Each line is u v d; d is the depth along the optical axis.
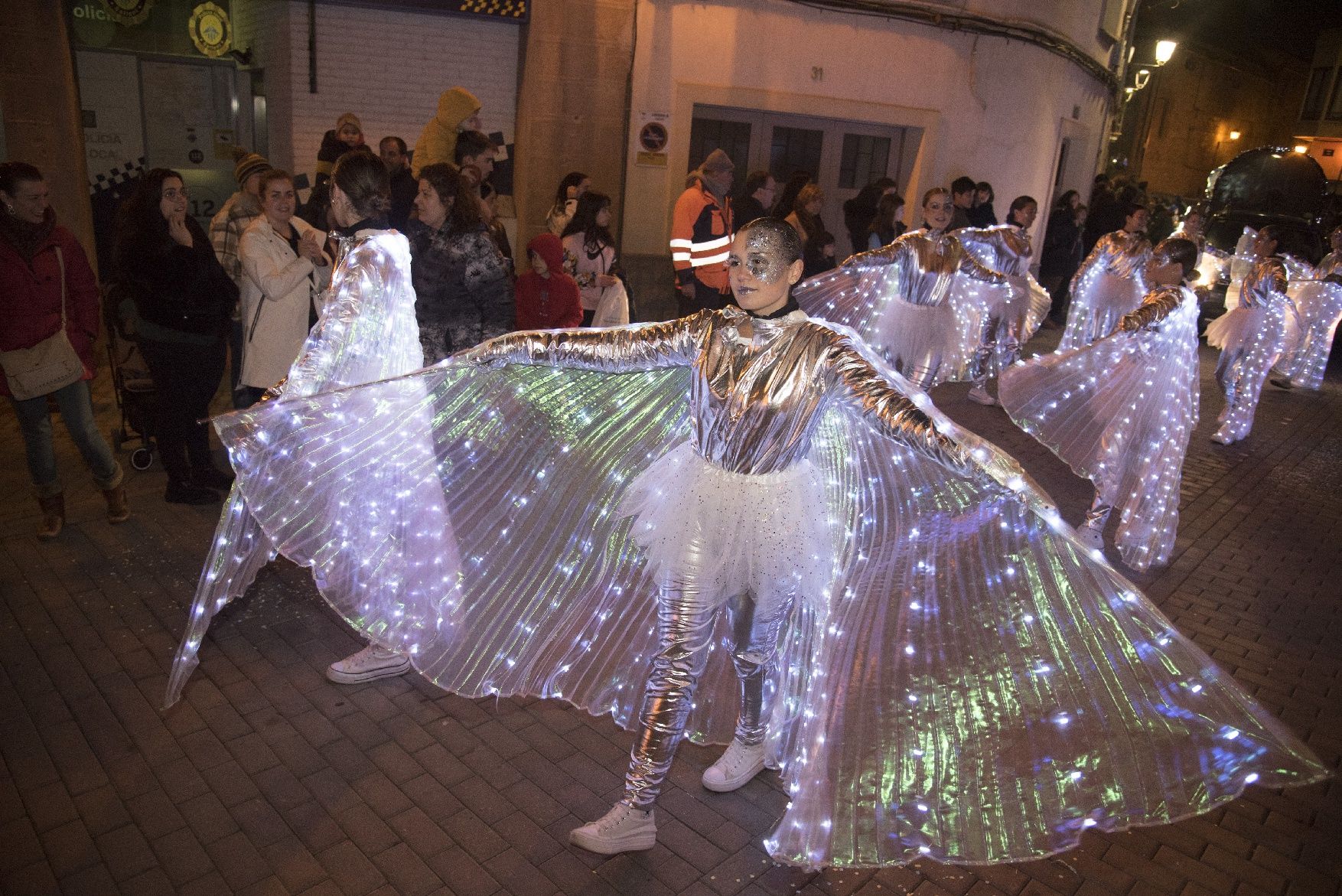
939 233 6.39
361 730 3.59
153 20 9.42
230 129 10.00
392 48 8.70
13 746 3.37
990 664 2.84
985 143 11.93
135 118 9.57
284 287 4.97
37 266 4.47
